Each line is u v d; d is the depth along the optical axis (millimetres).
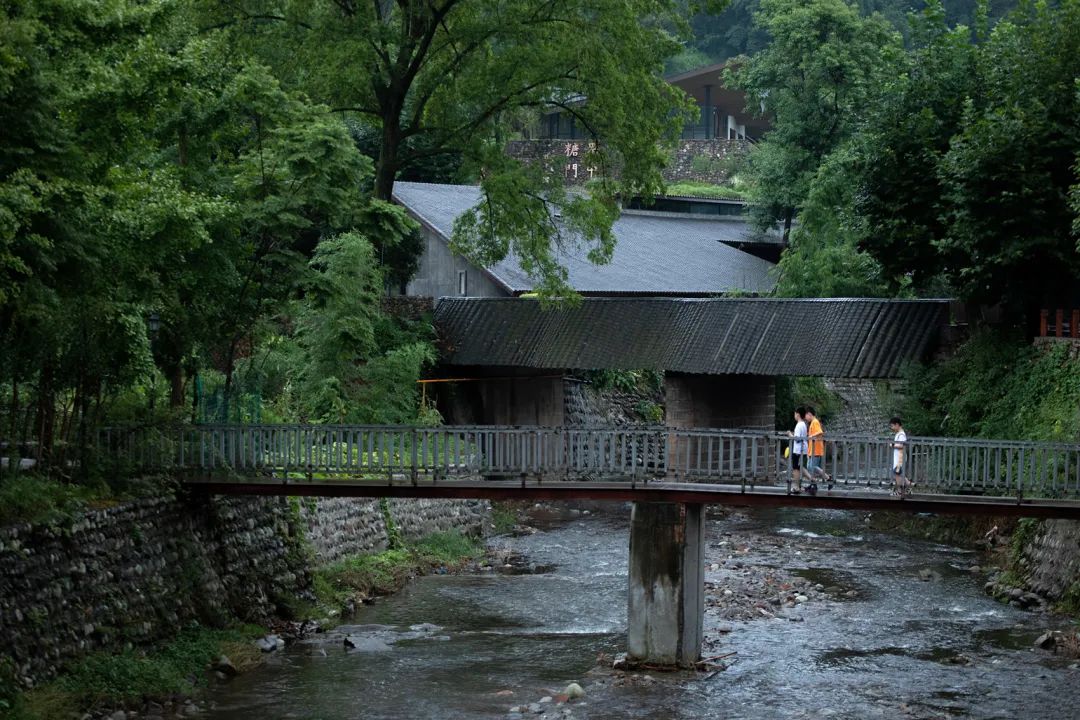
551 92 37656
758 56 60125
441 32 37750
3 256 17781
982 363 36219
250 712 20859
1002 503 22828
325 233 39406
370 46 36344
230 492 24672
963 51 38031
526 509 44375
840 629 26906
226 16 35812
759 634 26422
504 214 37938
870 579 32188
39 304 19641
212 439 24656
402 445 24312
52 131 19516
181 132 26047
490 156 38062
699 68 80188
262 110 27047
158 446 24453
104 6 20547
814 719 20594
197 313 26203
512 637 26438
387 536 34469
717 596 29828
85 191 19641
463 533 38062
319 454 24547
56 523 20359
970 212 34250
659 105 36969
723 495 23266
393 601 29984
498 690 22312
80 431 23297
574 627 27422
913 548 36688
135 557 22734
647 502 23656
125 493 23203
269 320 31156
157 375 29234
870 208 38375
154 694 20859
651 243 56875
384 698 21766
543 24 35969
